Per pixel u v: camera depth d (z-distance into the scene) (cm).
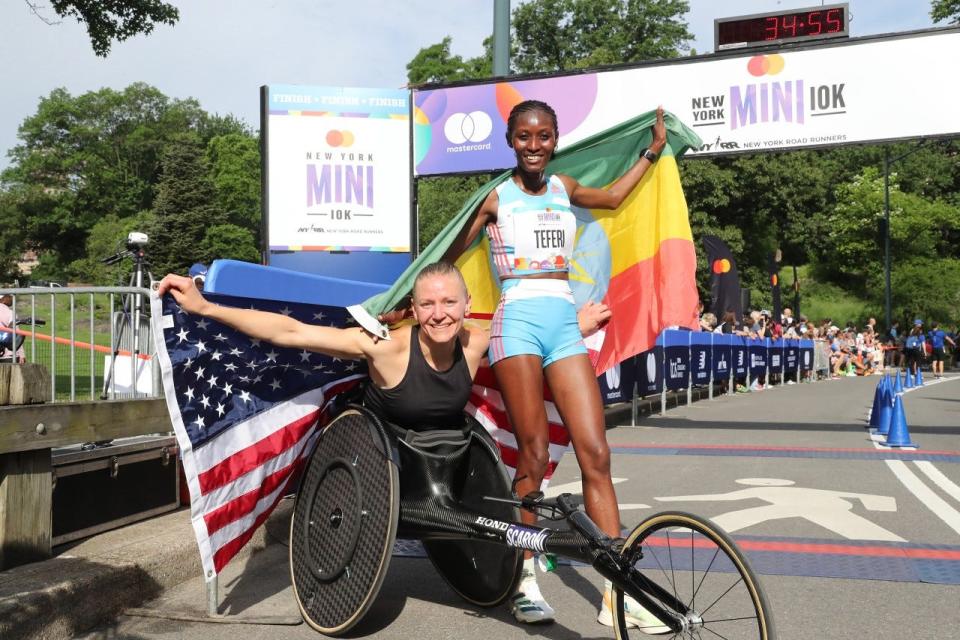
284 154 1038
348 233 1046
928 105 897
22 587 321
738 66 940
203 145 9888
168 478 482
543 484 400
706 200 3747
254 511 360
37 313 527
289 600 376
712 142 948
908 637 331
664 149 428
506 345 346
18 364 371
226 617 347
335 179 1040
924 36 895
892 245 5825
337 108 1038
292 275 356
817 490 642
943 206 5891
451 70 5875
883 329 5525
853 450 870
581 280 426
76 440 395
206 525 339
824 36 938
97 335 476
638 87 962
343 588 326
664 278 429
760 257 4444
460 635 336
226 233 7156
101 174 9362
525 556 352
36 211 9406
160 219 7094
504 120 1002
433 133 1030
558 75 978
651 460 805
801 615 357
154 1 1568
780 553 458
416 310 329
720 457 823
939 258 6009
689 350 1423
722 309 1878
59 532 396
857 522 532
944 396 1744
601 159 429
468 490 348
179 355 327
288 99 1036
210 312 318
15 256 9438
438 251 359
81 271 7688
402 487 336
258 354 347
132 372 482
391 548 314
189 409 332
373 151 1042
